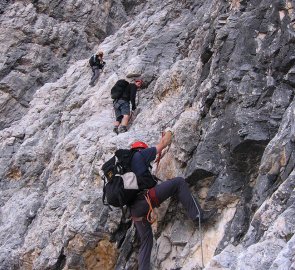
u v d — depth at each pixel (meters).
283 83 6.07
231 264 4.86
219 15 7.89
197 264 5.75
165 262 6.14
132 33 14.35
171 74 8.87
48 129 12.23
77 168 8.91
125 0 22.61
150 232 5.99
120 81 9.25
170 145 6.77
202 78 7.65
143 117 9.00
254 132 5.78
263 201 5.36
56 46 20.06
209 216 5.91
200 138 6.53
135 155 5.96
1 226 10.23
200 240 5.77
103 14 21.39
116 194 5.77
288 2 6.42
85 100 12.27
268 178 5.45
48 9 20.41
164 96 8.89
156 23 13.61
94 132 9.45
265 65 6.33
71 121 11.83
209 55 7.65
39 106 13.96
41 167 11.59
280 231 4.54
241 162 5.89
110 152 7.54
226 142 6.08
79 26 20.70
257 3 7.27
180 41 11.19
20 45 19.55
